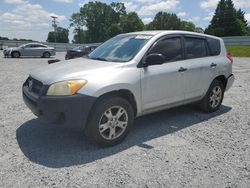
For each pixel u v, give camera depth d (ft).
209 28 306.14
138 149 14.08
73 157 13.12
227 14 289.74
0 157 13.05
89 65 14.98
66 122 13.03
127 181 11.09
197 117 19.48
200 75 18.56
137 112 15.39
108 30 308.81
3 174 11.54
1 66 54.54
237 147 14.48
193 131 16.75
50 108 12.91
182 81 17.31
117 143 14.58
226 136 16.02
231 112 20.93
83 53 63.00
